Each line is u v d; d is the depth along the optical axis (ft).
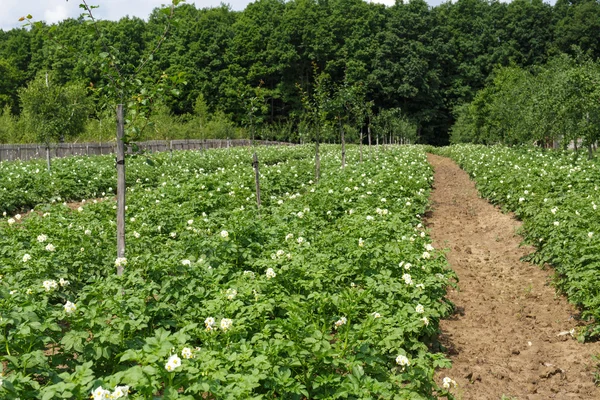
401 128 178.09
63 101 73.92
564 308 26.05
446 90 280.92
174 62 268.82
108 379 12.00
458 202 58.70
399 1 310.45
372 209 36.58
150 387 11.92
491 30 291.99
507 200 50.52
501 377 19.51
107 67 24.77
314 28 275.18
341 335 15.97
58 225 30.09
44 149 114.83
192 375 12.69
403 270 23.31
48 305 17.97
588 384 18.74
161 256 23.67
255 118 52.70
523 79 123.03
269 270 19.52
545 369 20.11
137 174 67.51
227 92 261.24
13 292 17.11
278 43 275.39
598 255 24.66
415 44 271.90
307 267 21.16
